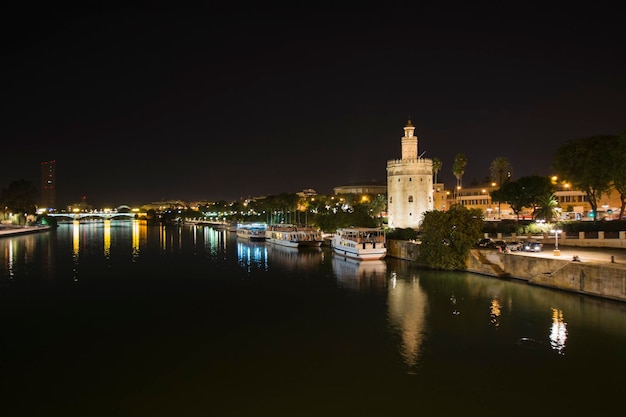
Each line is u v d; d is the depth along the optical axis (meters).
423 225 86.56
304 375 39.72
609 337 46.75
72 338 49.50
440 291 67.56
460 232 80.75
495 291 66.06
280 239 144.38
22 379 39.47
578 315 53.34
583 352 43.53
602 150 93.88
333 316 56.53
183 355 44.38
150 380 39.00
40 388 37.78
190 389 37.38
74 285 78.81
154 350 45.78
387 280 77.31
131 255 125.19
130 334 50.62
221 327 52.84
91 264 106.38
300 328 52.09
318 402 35.16
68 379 39.38
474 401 35.25
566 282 62.91
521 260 71.69
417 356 43.50
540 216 115.69
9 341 48.69
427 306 59.88
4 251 136.38
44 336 50.19
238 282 79.75
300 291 70.81
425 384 37.94
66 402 35.53
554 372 39.78
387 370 40.56
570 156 99.69
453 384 37.91
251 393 36.62
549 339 46.78
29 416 33.66
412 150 127.69
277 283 77.81
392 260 99.81
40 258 118.62
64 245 156.75
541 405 34.66
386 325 52.59
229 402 35.25
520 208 122.25
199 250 136.75
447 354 43.84
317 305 61.91
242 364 42.09
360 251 99.00
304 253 121.69
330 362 42.38
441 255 82.56
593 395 35.97
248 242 164.75
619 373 39.38
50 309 61.56
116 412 34.06
